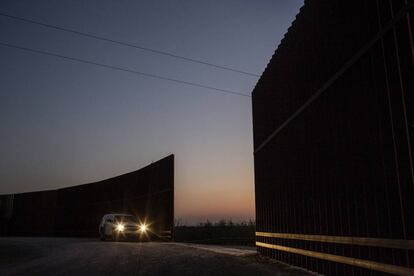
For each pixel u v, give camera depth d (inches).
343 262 324.8
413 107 237.8
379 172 277.0
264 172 564.1
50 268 471.5
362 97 296.8
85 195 1357.0
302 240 416.5
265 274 386.3
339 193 332.8
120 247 755.4
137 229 973.2
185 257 548.1
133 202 1138.0
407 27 243.8
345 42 319.9
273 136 510.6
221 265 457.4
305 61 407.5
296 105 433.7
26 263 550.9
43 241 1043.9
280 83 490.6
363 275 298.0
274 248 506.0
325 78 357.7
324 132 361.7
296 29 434.3
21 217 1647.4
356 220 304.3
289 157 455.8
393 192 261.1
